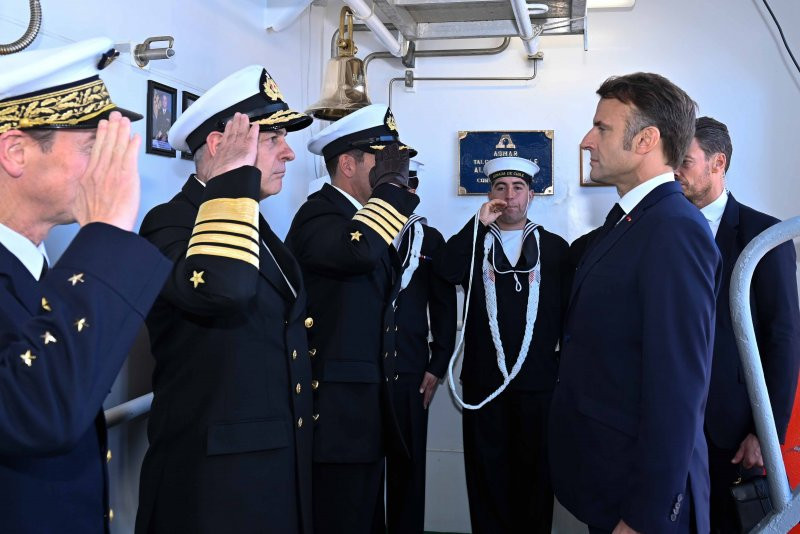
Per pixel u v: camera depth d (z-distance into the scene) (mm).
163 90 1908
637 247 1351
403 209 1606
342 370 1743
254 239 1177
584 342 1424
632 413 1337
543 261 2578
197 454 1256
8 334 864
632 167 1447
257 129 1253
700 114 3066
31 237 966
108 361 811
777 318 1770
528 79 3164
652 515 1228
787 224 1077
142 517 1302
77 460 975
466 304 2471
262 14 2568
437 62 3230
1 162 904
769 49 3012
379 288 1834
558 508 2922
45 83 933
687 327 1250
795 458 1821
